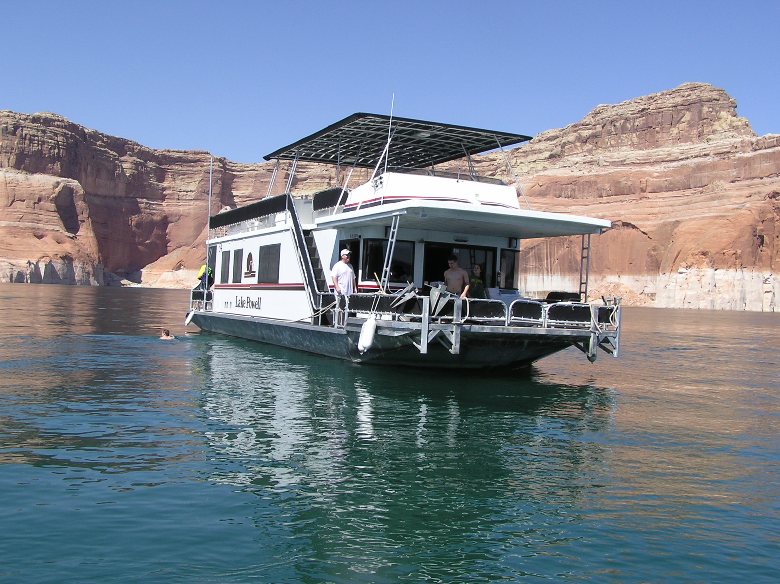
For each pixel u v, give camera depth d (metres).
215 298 27.00
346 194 18.42
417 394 14.40
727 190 198.50
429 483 8.53
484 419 12.34
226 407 12.66
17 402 12.66
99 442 9.95
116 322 35.91
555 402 14.55
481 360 16.84
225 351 21.45
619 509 7.83
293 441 10.31
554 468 9.38
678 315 103.62
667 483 8.87
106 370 17.09
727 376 21.89
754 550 6.76
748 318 96.81
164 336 25.66
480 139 19.03
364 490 8.20
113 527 6.85
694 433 12.07
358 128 18.42
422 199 15.12
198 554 6.31
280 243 20.80
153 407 12.53
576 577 6.11
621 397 15.94
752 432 12.37
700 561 6.48
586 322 15.64
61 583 5.66
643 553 6.62
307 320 18.66
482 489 8.38
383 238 16.80
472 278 15.95
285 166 181.75
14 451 9.34
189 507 7.45
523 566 6.30
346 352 17.56
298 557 6.32
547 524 7.31
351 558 6.35
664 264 185.75
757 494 8.53
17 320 34.75
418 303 14.13
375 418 12.05
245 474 8.64
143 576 5.84
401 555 6.45
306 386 15.00
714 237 180.00
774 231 179.62
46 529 6.75
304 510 7.48
